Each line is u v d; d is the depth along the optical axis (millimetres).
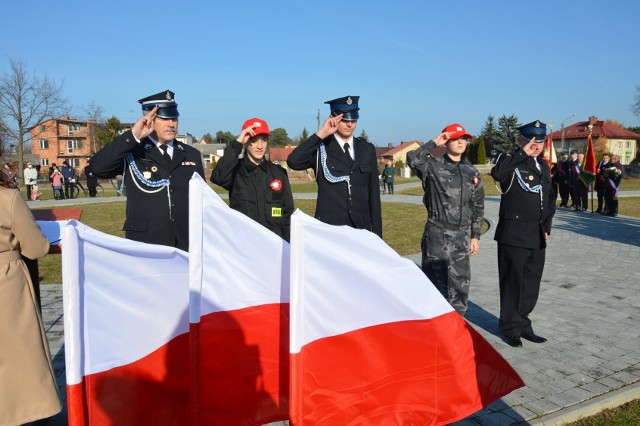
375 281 2852
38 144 63406
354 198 4492
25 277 3039
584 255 9562
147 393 2801
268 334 2941
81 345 2502
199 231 2621
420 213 17500
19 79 46656
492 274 8180
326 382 2729
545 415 3719
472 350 3152
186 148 4457
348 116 4398
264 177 4688
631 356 4801
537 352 4910
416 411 2963
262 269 2896
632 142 66312
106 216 16719
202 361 2727
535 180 5004
